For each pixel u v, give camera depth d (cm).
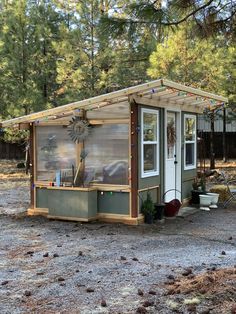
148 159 844
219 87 1359
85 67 1480
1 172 1853
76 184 831
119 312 382
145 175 823
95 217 822
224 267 511
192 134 1045
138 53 1496
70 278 486
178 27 464
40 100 1541
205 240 679
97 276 491
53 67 1645
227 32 455
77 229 764
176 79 1334
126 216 804
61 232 745
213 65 1333
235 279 429
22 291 447
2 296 433
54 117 858
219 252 599
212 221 840
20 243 670
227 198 1069
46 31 1620
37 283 472
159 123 874
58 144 867
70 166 855
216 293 398
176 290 422
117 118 805
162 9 440
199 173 1259
